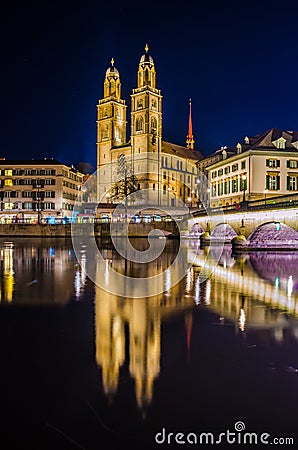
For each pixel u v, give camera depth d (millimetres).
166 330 10250
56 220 104312
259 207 43062
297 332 10148
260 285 18344
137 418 5836
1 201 111625
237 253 41438
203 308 13008
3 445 5199
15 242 62438
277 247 45812
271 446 5270
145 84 138000
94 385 6867
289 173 77000
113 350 8633
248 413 6000
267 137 80312
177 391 6672
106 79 152000
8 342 9180
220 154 103875
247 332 10117
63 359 8055
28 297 14773
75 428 5582
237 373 7422
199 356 8312
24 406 6137
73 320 11219
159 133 138125
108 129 146125
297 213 36188
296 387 6844
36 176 112062
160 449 5168
